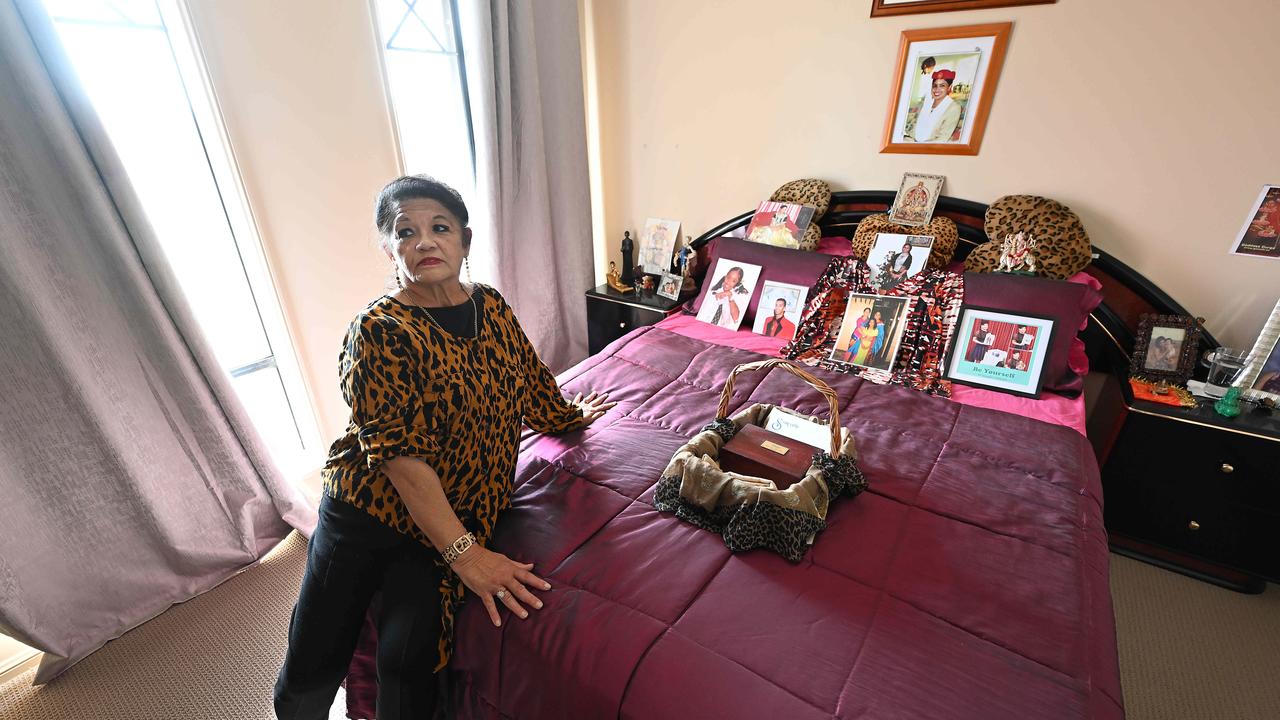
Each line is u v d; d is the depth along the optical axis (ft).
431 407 3.15
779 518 3.32
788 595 3.10
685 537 3.53
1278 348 5.16
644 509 3.81
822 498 3.57
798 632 2.87
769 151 7.97
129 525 4.97
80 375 4.36
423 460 3.08
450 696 3.30
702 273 9.20
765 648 2.77
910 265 6.54
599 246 10.48
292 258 5.91
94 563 4.82
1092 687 2.63
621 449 4.48
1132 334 6.19
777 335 7.12
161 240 4.65
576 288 9.51
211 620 5.27
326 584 3.32
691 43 7.95
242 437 5.49
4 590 4.28
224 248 5.76
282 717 3.66
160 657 4.91
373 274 6.71
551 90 8.20
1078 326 5.83
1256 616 5.26
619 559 3.35
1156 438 5.36
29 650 4.89
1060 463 4.40
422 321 3.21
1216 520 5.32
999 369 5.84
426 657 3.05
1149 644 4.98
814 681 2.61
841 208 7.59
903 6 6.39
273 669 4.83
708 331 7.43
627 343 6.82
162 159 5.17
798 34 7.14
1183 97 5.44
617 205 9.85
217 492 5.50
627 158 9.34
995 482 4.16
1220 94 5.29
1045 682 2.64
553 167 8.68
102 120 4.18
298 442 6.89
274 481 5.85
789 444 4.00
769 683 2.60
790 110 7.57
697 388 5.69
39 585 4.51
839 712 2.47
